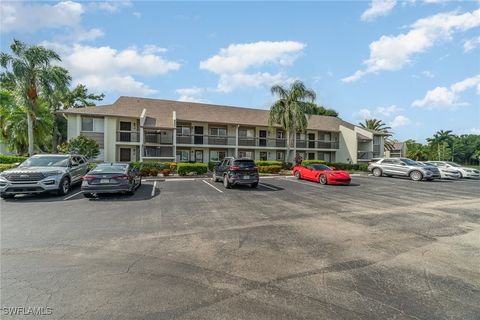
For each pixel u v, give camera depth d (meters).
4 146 28.62
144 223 6.98
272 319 2.89
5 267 4.21
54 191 11.41
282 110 27.58
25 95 20.44
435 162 23.94
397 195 12.41
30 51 20.30
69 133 25.14
